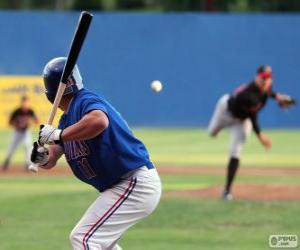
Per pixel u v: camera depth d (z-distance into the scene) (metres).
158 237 26.06
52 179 43.22
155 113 84.94
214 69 85.00
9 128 79.88
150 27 84.88
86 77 85.12
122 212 16.02
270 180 42.47
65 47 84.56
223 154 58.75
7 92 79.88
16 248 24.14
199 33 84.94
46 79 16.20
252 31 85.12
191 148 63.16
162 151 60.81
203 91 84.81
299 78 85.38
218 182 41.66
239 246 24.64
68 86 15.82
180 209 31.03
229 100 34.00
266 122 83.94
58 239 25.67
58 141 15.23
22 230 27.27
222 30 85.06
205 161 53.97
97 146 15.63
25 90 79.56
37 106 79.12
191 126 84.75
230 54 85.06
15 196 35.66
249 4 122.25
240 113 33.56
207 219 29.14
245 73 85.25
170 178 43.75
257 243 25.09
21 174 46.22
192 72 84.94
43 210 31.55
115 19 84.81
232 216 29.83
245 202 32.84
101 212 16.00
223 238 25.91
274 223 28.42
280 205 32.03
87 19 15.29
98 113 15.17
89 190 37.81
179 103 84.94
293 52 85.38
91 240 15.89
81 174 16.23
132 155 15.91
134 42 84.94
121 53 85.12
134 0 132.88
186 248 24.25
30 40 84.12
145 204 16.09
